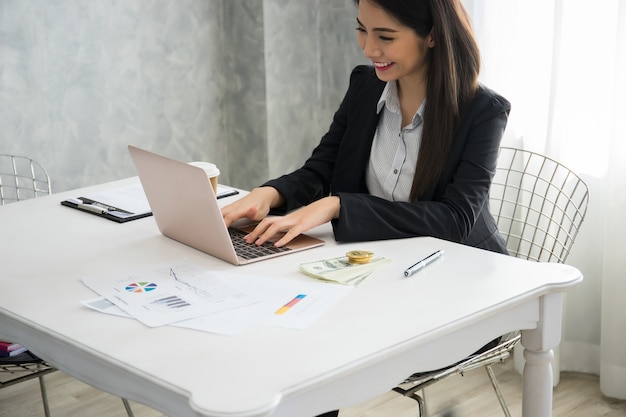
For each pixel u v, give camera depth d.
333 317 1.52
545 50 2.78
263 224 1.93
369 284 1.67
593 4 2.64
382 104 2.23
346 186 2.29
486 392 2.80
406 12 1.99
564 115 2.73
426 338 1.45
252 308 1.56
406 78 2.15
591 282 2.85
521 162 2.88
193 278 1.72
